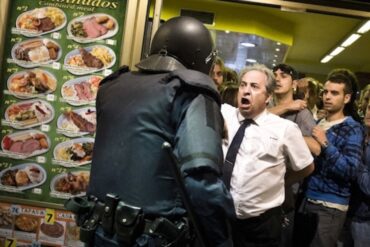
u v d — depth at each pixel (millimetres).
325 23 6445
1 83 2674
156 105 1493
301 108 2873
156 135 1482
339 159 2609
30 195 2686
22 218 2682
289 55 9281
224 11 5902
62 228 2674
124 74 1737
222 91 3215
